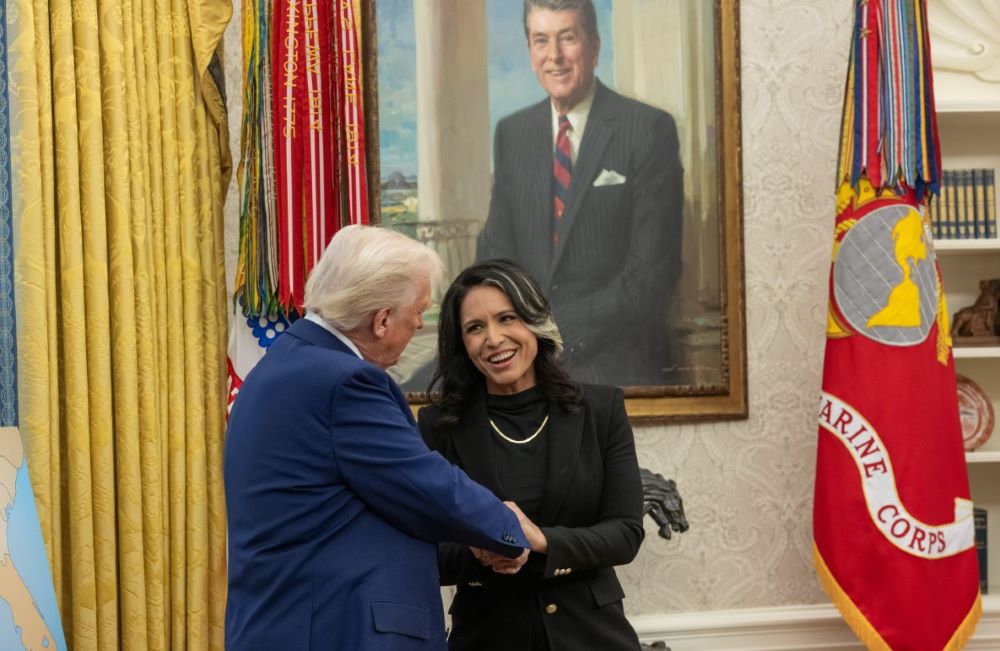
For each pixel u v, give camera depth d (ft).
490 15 11.64
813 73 12.17
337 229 10.35
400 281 7.09
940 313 10.87
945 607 10.46
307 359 6.92
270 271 10.20
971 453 11.71
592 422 8.74
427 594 6.88
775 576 12.06
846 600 10.50
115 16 9.78
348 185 10.21
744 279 11.94
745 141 12.08
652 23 11.79
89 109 9.73
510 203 11.66
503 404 8.75
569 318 11.72
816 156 12.18
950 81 12.42
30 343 9.48
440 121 11.60
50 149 9.67
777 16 12.13
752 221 12.09
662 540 11.91
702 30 11.84
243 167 10.35
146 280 9.93
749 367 12.07
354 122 10.25
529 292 8.55
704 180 11.87
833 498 10.64
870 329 10.63
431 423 8.82
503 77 11.66
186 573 10.07
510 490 8.48
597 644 8.27
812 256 12.17
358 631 6.55
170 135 10.11
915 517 10.46
